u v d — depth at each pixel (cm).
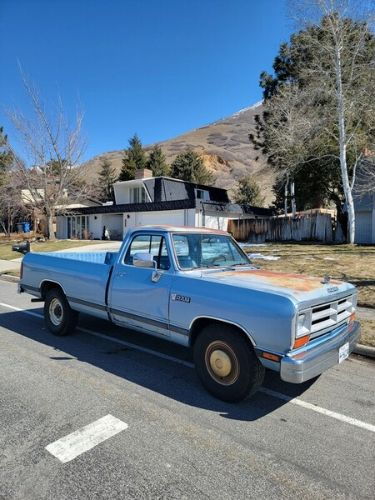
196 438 330
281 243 2419
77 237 3853
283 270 1253
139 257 471
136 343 600
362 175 2489
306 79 2550
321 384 456
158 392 422
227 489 267
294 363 344
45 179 3186
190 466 292
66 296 609
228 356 394
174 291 443
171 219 3095
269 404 400
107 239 3456
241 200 5209
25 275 709
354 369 511
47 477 277
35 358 528
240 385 385
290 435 340
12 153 3181
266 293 372
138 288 487
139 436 332
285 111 2767
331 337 403
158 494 261
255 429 349
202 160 6300
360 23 2019
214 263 511
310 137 2391
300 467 295
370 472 290
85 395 411
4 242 3331
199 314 414
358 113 2152
